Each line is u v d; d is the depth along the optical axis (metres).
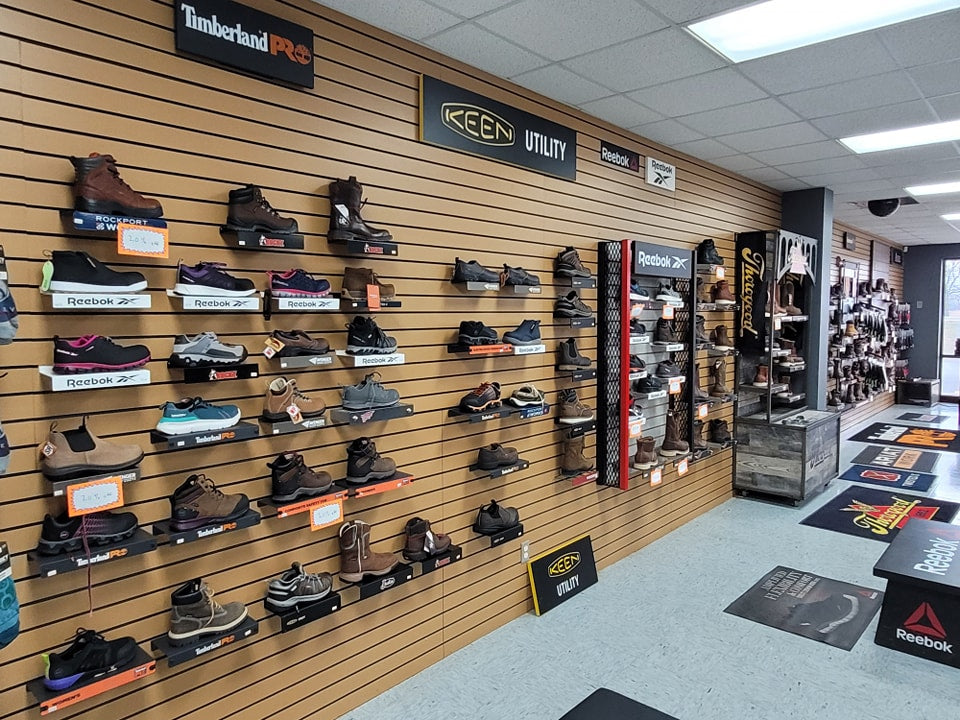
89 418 2.03
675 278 4.59
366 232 2.61
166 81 2.13
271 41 2.37
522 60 3.11
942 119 4.10
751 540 4.81
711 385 5.36
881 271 10.69
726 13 2.62
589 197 3.99
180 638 2.11
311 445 2.64
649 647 3.26
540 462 3.76
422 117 2.93
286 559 2.58
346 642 2.78
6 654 1.87
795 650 3.21
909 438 8.59
